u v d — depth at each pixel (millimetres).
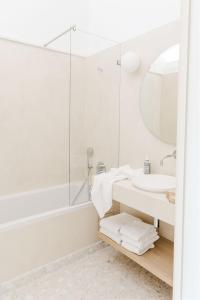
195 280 664
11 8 2270
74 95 2547
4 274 1592
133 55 1995
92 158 2594
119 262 1906
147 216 2049
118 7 2340
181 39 647
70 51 2469
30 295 1539
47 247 1792
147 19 2025
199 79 606
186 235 673
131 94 2154
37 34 2441
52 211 1842
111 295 1539
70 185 2449
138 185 1563
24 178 2418
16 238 1625
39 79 2418
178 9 1759
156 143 1964
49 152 2570
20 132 2348
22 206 2367
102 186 1797
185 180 661
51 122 2553
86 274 1756
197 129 620
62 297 1521
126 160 2252
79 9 2719
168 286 1616
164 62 1853
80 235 1992
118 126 2301
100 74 2449
